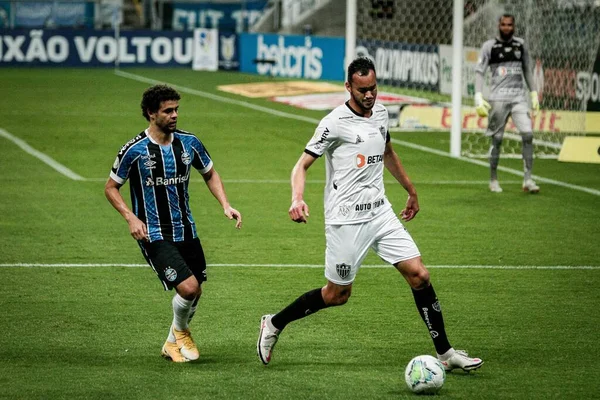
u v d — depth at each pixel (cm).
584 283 2595
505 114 3925
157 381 1781
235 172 4462
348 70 1798
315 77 8912
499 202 3788
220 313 2283
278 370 1861
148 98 1839
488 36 5844
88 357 1931
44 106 6725
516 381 1806
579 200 3847
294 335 2106
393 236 1830
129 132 5638
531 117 3991
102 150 4988
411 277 1819
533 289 2530
